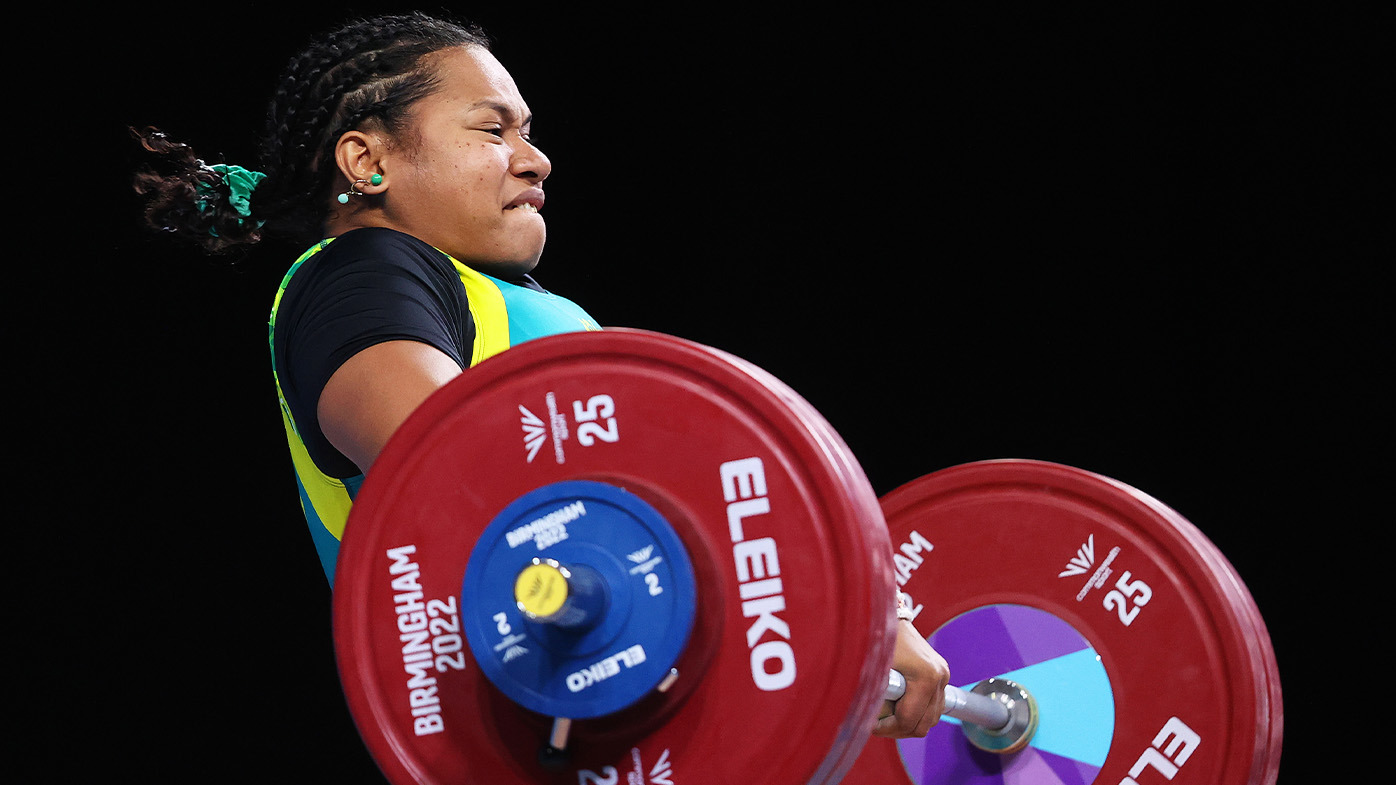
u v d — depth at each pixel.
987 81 14.53
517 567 3.55
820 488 3.57
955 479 6.45
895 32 14.63
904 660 4.46
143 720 12.66
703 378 3.71
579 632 3.49
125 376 13.02
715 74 14.79
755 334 14.71
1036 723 6.16
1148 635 6.04
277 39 12.66
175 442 13.09
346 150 5.74
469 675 3.79
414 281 4.66
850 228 14.70
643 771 3.63
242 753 12.81
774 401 3.64
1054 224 14.37
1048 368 14.28
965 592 6.39
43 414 12.82
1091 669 6.12
